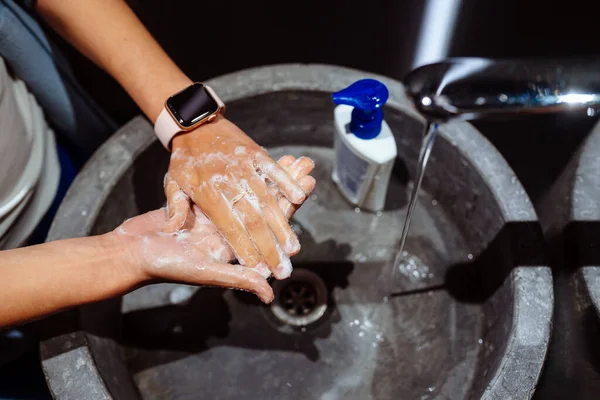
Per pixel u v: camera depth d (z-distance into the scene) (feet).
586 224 1.87
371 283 2.32
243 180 1.91
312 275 2.34
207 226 1.94
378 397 2.13
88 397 1.81
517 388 1.79
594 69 1.52
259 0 3.14
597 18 2.98
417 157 2.39
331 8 3.13
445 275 2.31
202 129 2.05
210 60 3.15
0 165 2.06
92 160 2.15
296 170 1.94
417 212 2.43
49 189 2.38
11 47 2.18
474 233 2.30
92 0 2.10
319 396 2.14
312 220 2.43
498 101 1.53
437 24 3.07
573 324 1.87
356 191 2.33
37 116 2.37
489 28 3.01
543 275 1.94
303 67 2.28
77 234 2.04
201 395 2.15
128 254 1.85
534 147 2.99
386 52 3.11
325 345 2.22
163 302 2.29
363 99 1.91
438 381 2.13
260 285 1.79
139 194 2.32
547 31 2.97
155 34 3.12
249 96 2.24
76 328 1.90
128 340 2.23
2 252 1.79
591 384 1.85
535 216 2.03
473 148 2.13
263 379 2.17
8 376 2.59
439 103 1.56
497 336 2.04
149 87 2.11
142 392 2.15
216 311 2.28
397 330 2.23
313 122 2.42
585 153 2.00
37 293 1.76
